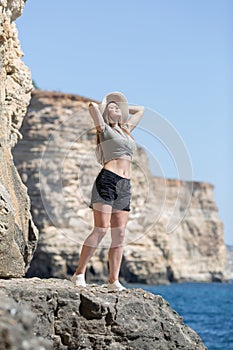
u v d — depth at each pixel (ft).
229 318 127.95
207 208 377.30
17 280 34.01
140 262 267.18
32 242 42.68
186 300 209.36
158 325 31.83
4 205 35.19
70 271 232.12
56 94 242.37
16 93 45.98
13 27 46.68
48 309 30.07
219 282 367.66
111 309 31.04
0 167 38.96
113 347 30.73
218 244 377.30
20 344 18.66
